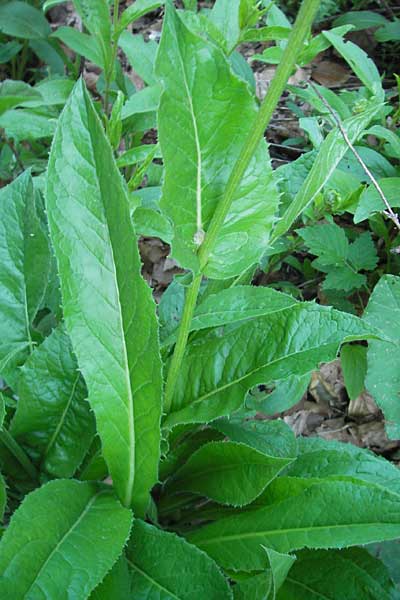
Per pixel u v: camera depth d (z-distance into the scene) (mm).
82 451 542
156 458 475
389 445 716
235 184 404
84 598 401
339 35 745
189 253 422
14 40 1033
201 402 512
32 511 437
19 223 562
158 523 573
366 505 468
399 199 648
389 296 673
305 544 467
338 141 464
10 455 553
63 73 1004
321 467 530
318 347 484
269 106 371
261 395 590
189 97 411
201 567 461
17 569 403
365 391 749
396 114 793
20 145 875
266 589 437
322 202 695
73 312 438
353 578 507
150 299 425
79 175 418
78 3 654
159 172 740
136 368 449
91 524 457
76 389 530
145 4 652
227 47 643
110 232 425
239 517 507
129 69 1076
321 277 818
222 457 520
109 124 618
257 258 446
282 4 1121
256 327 509
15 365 550
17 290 560
